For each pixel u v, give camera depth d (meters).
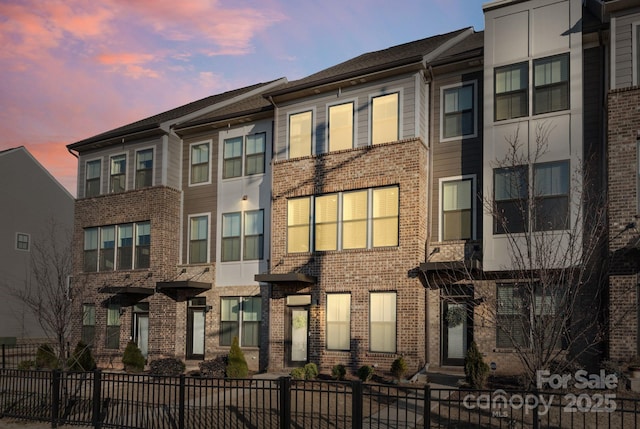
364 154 18.50
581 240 14.40
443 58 17.91
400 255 17.48
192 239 23.27
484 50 16.98
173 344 22.31
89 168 25.53
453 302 15.59
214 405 14.19
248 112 21.97
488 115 16.64
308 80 21.42
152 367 20.34
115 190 24.56
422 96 18.20
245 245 21.92
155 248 22.77
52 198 35.53
